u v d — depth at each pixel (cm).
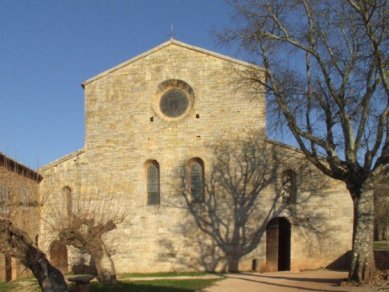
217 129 3094
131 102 3200
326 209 2905
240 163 3042
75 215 2645
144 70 3222
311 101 2186
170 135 3138
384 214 5038
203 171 3100
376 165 2033
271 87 2225
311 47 2139
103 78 3250
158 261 3034
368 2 1841
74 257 3094
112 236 3053
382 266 2691
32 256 1393
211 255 3000
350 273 2066
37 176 2997
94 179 3144
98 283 2434
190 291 2086
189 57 3188
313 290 1959
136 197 3105
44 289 1366
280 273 2777
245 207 3002
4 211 2011
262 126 3042
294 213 2930
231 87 3098
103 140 3188
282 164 2991
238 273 2858
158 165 3139
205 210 3047
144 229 3073
